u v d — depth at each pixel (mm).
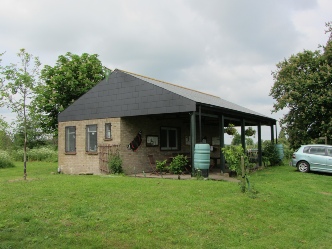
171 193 9359
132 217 6949
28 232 5984
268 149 21203
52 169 22078
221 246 5941
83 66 25297
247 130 24469
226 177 14195
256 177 14805
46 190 9312
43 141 39094
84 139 18188
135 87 15711
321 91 21125
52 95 23875
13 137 37625
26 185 10422
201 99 15273
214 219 7188
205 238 6195
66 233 6012
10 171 20297
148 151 17688
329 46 21781
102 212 7230
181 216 7172
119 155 16203
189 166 16375
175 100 14039
